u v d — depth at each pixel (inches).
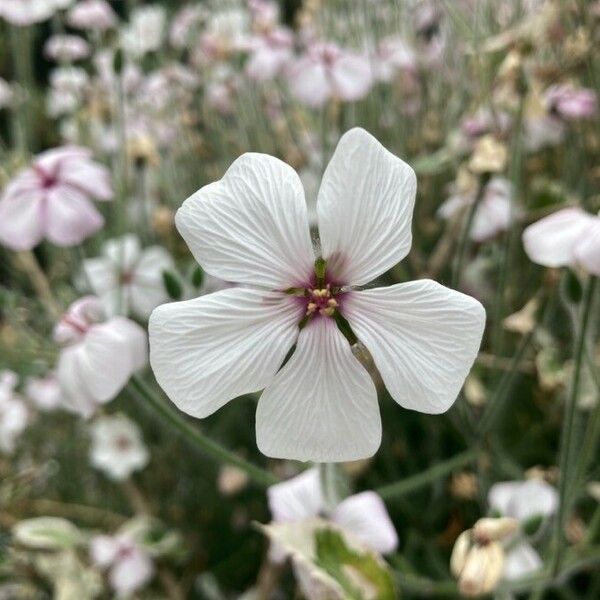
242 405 6.5
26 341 6.3
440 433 6.2
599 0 5.9
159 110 8.1
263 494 6.7
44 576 5.8
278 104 8.2
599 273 3.2
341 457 2.8
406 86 7.8
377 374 5.3
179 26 8.5
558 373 4.9
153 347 2.7
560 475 3.6
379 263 2.8
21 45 7.3
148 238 7.2
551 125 5.8
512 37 5.3
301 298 2.9
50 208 4.7
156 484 7.2
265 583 5.4
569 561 4.0
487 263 5.9
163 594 6.5
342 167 2.8
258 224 2.8
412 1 8.0
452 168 6.9
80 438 7.2
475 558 3.3
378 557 3.4
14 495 6.1
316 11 7.9
